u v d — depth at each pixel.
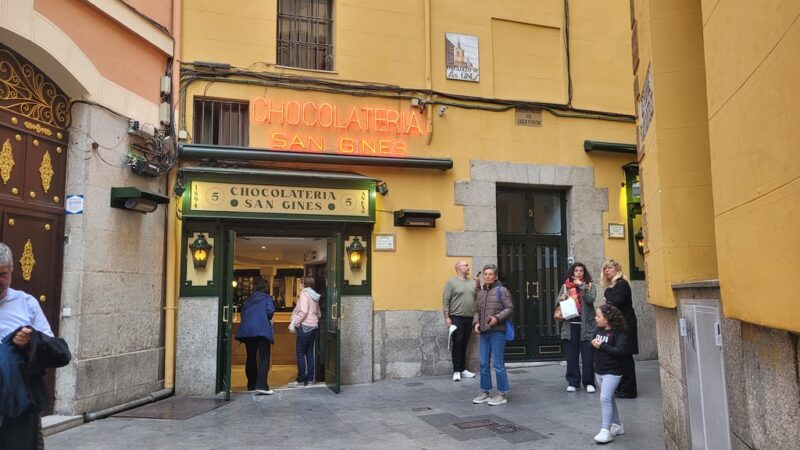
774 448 2.68
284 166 9.32
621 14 11.54
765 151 2.51
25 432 3.55
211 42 9.16
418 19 10.30
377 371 9.52
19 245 6.54
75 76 7.04
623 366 6.01
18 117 6.59
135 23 7.97
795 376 2.44
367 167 9.77
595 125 11.11
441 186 10.12
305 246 11.30
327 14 10.03
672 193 4.50
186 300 8.61
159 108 8.53
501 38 10.80
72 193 7.15
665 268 4.48
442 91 10.28
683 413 4.34
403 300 9.73
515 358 10.65
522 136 10.65
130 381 7.71
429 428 6.58
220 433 6.43
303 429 6.59
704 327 3.72
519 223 10.92
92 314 7.14
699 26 4.57
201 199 8.69
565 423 6.71
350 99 9.77
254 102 9.27
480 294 7.86
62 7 6.87
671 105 4.57
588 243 10.83
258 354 9.27
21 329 3.52
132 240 7.90
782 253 2.35
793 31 2.21
